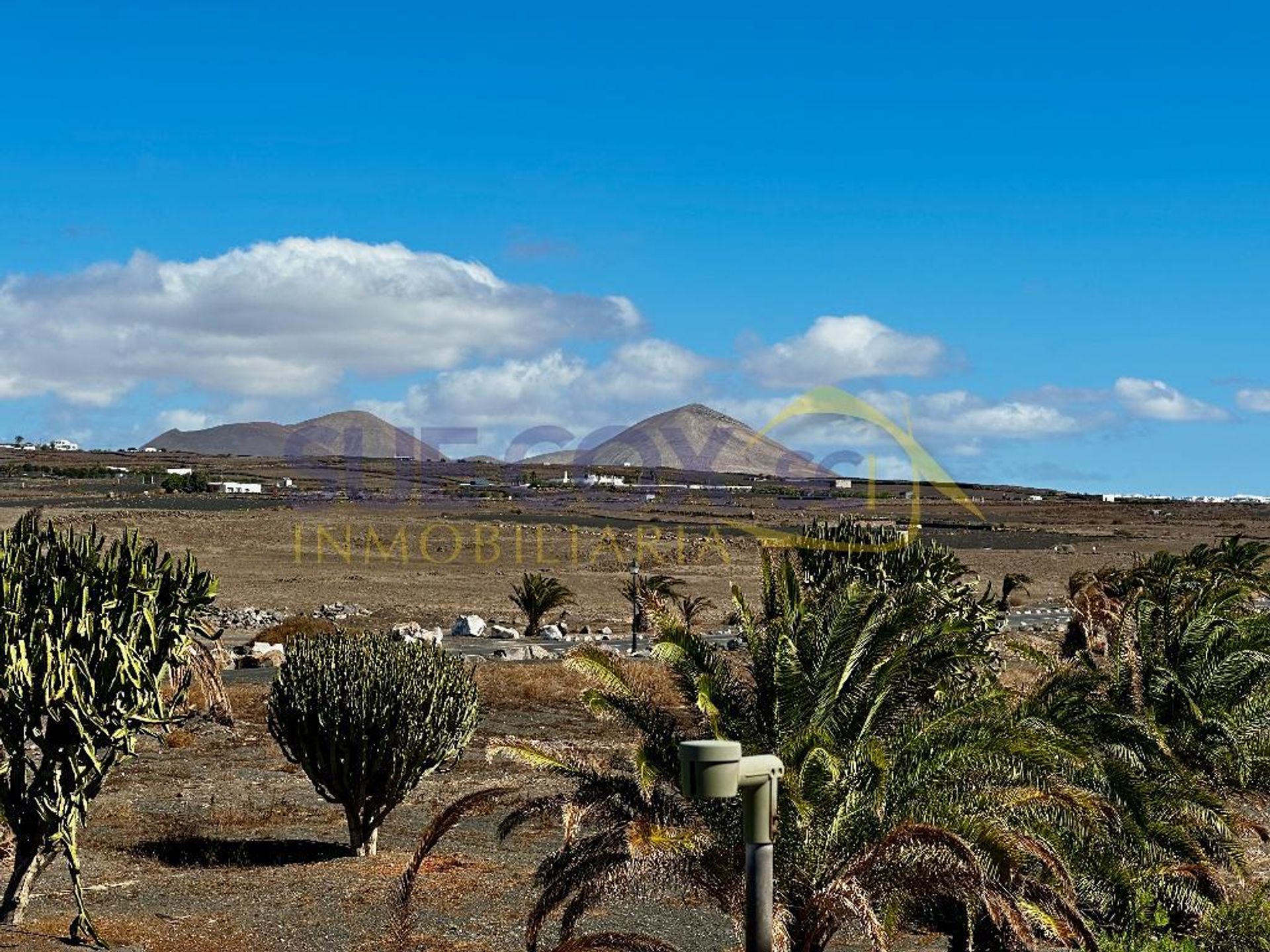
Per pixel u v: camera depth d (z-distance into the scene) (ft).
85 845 64.44
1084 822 37.88
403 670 64.39
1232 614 58.85
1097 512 602.44
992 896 32.73
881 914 34.91
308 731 62.23
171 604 48.62
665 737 38.06
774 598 40.45
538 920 35.86
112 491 488.02
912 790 35.83
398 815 74.49
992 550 346.95
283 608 213.46
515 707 114.62
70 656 45.21
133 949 44.32
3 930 44.86
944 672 38.93
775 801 25.59
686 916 49.55
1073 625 67.97
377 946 45.60
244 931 47.57
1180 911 44.19
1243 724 53.72
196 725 99.71
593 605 230.07
